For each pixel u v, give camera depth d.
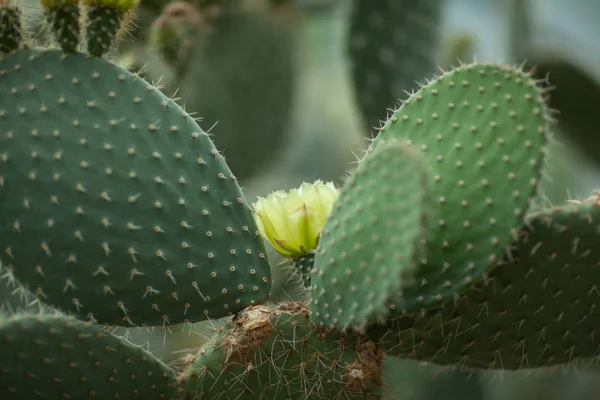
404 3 1.88
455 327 1.28
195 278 1.27
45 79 1.27
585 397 2.04
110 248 1.25
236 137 1.93
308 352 1.28
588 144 2.09
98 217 1.25
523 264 1.26
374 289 1.19
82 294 1.25
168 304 1.27
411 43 1.89
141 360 1.27
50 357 1.25
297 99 2.04
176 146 1.28
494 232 1.23
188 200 1.27
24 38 1.30
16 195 1.25
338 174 2.51
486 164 1.24
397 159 1.17
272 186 2.24
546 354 1.29
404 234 1.15
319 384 1.28
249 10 1.92
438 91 1.27
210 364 1.28
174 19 1.72
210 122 1.91
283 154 2.07
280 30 1.96
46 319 1.25
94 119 1.27
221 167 1.29
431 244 1.24
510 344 1.29
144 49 1.73
